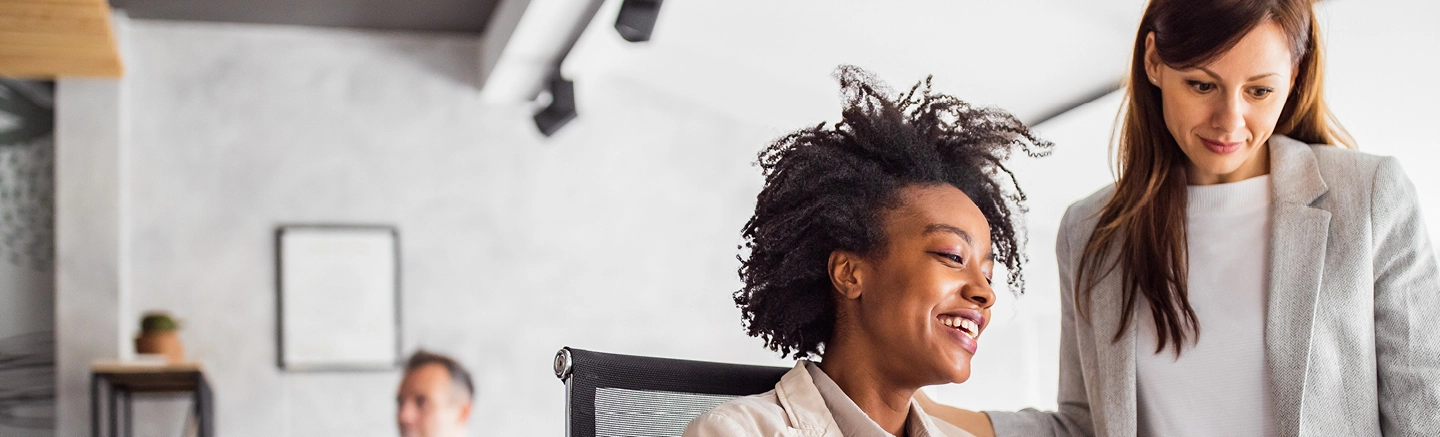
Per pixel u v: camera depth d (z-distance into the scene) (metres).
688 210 5.91
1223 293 1.70
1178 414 1.71
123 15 5.36
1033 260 5.21
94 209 5.26
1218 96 1.58
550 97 5.62
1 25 4.18
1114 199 1.78
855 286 1.33
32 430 5.17
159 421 5.29
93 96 5.30
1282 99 1.59
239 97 5.51
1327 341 1.60
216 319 5.40
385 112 5.64
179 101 5.46
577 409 1.28
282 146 5.53
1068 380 1.88
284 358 5.43
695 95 5.86
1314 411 1.59
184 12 5.33
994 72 4.31
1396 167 1.61
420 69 5.70
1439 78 3.22
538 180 5.77
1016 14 3.90
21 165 5.29
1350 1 3.09
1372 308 1.60
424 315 5.59
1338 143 1.82
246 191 5.48
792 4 4.41
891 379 1.33
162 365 4.55
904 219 1.32
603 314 5.77
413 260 5.61
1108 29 3.80
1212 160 1.63
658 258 5.86
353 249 5.54
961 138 1.51
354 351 5.50
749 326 1.45
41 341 5.24
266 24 5.54
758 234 1.42
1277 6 1.53
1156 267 1.71
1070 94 4.26
